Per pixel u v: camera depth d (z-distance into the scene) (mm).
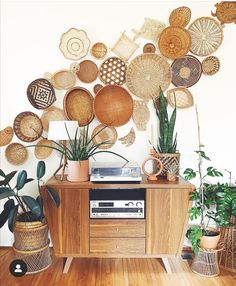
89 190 1775
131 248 1809
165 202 1775
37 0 2055
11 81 2100
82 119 2117
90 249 1811
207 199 1888
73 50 2074
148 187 1755
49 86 2082
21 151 2148
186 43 2027
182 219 1788
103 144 2127
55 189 1759
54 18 2066
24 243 1801
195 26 2059
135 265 1963
